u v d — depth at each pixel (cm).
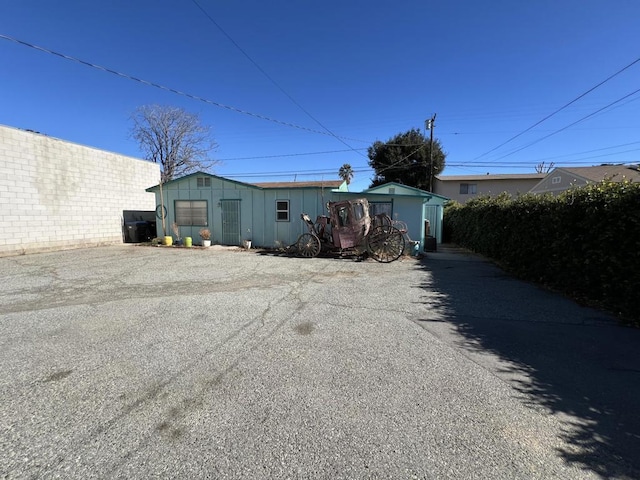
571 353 343
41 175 1155
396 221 1184
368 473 182
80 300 540
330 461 191
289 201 1341
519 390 270
